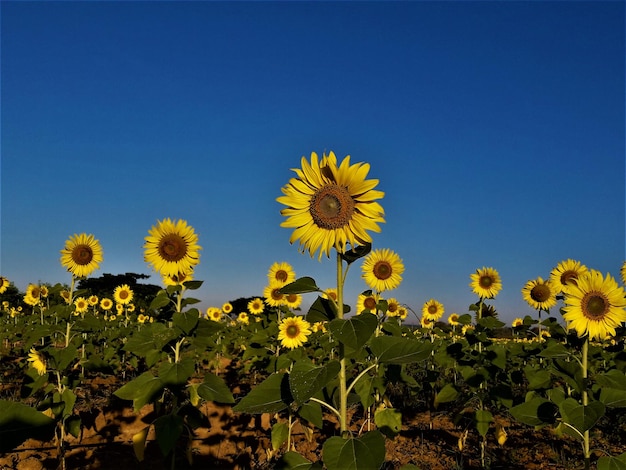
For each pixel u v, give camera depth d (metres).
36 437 1.51
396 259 8.52
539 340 9.28
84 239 7.85
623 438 8.22
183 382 5.09
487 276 9.94
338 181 3.52
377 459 2.91
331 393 4.33
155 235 6.16
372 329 3.05
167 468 6.75
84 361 7.16
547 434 8.37
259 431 8.24
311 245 3.50
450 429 8.69
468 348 8.51
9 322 19.94
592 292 5.44
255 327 11.58
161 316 6.07
